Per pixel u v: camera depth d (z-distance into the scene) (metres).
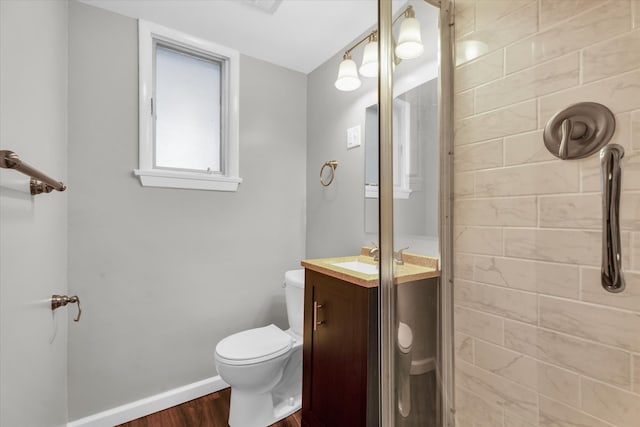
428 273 0.95
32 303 0.80
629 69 0.70
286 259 2.16
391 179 0.83
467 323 1.02
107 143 1.55
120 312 1.58
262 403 1.53
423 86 0.93
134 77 1.62
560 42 0.81
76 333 1.46
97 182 1.52
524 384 0.89
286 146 2.18
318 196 2.14
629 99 0.70
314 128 2.19
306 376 1.47
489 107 0.96
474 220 1.00
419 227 0.92
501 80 0.93
